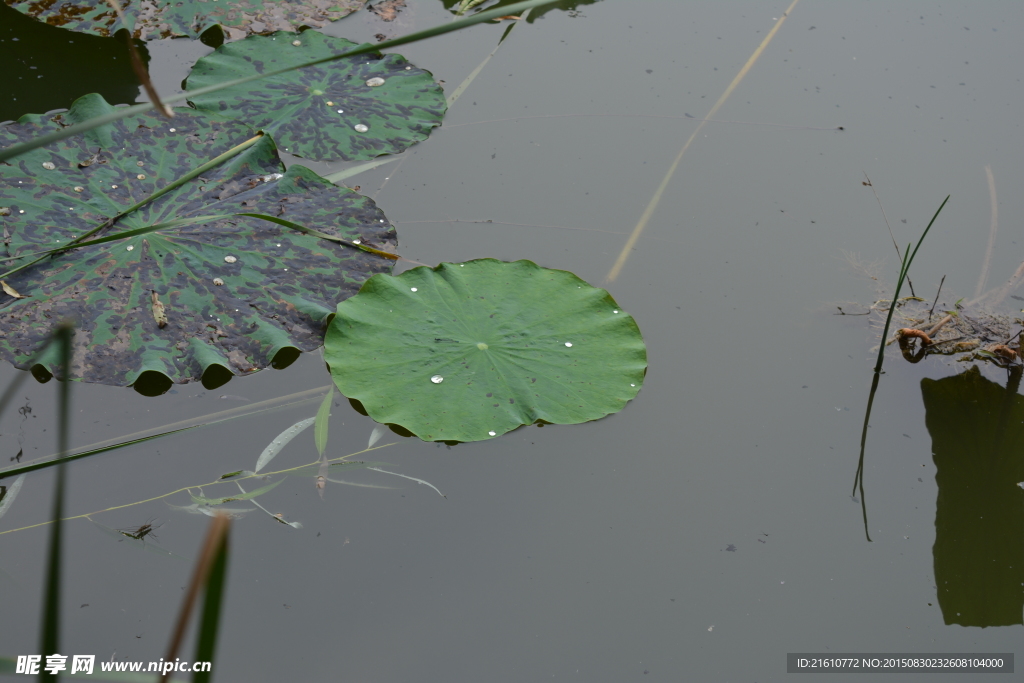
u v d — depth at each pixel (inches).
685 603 151.0
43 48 172.7
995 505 154.7
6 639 147.4
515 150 170.4
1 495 151.2
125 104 168.9
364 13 178.5
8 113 167.9
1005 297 162.4
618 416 156.9
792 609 151.1
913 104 176.1
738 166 170.6
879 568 152.6
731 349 160.1
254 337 156.6
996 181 169.8
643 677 148.8
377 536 151.8
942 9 186.4
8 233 158.4
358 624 149.2
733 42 182.1
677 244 165.2
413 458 154.4
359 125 168.4
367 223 162.9
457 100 173.9
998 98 176.7
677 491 154.6
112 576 149.5
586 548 152.3
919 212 167.6
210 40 175.8
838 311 162.1
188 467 153.0
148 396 155.4
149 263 158.4
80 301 156.5
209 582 91.5
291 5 177.2
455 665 148.5
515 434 155.9
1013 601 151.5
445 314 158.4
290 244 160.7
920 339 160.6
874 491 155.0
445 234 164.2
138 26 173.6
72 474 152.3
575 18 183.6
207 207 161.6
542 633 149.6
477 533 152.3
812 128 173.8
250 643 148.3
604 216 166.4
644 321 161.0
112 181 162.1
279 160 165.3
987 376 159.5
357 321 157.3
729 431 156.8
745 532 153.4
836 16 185.5
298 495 152.6
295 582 150.1
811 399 158.2
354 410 155.9
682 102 175.6
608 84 176.9
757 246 165.3
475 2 182.1
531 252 163.8
